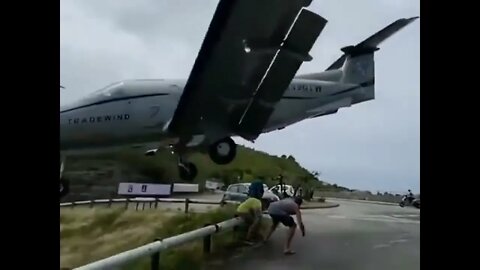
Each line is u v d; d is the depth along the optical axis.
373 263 7.57
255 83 14.37
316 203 37.34
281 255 8.38
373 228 13.03
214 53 13.30
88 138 19.41
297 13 12.16
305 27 12.48
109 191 29.33
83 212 17.55
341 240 10.40
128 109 19.14
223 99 14.92
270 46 13.02
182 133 16.55
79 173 28.78
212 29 12.59
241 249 9.05
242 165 52.59
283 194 21.09
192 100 14.91
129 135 19.45
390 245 9.64
